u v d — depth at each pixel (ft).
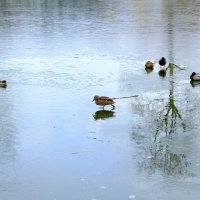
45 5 316.60
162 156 75.31
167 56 146.51
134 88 112.88
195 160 73.67
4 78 121.90
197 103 101.19
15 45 167.84
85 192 64.54
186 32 193.16
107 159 74.54
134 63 138.21
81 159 74.59
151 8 298.76
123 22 229.66
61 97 105.70
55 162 73.72
